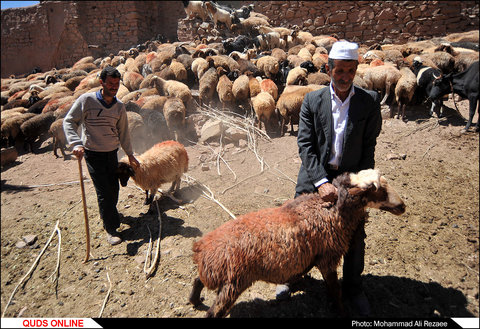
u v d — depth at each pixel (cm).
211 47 1166
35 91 975
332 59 218
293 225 238
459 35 1000
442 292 280
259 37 1199
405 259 320
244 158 579
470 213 367
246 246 232
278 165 542
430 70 614
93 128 353
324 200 240
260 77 827
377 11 1266
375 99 233
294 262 236
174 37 1728
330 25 1362
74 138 340
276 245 233
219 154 591
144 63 1083
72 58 1393
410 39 1223
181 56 970
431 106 654
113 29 1452
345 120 236
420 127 590
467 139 522
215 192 483
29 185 539
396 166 484
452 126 573
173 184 489
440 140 535
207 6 1329
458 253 318
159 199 477
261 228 239
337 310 270
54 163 638
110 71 332
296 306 280
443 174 448
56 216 445
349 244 255
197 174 542
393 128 609
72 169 601
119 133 383
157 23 1750
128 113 623
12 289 328
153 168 425
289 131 679
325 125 240
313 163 247
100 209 385
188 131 684
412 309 267
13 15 1415
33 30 1404
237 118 724
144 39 1559
